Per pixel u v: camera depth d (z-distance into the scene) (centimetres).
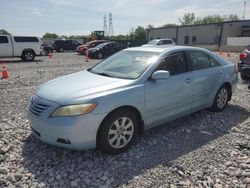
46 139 391
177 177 359
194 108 542
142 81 436
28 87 921
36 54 2186
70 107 371
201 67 557
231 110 639
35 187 332
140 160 398
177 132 502
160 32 6122
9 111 630
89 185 338
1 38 2019
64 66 1670
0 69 1489
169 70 485
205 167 383
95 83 425
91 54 2416
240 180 354
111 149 401
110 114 392
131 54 520
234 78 642
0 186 333
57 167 376
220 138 482
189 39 5534
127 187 336
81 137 372
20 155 408
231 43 4297
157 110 458
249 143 462
